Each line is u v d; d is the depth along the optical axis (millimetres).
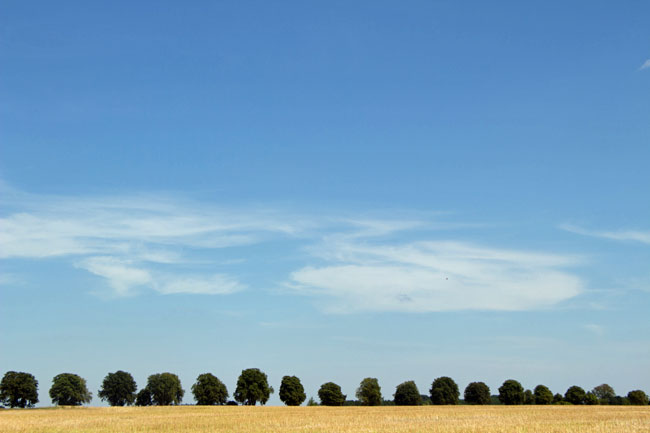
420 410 113688
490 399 183750
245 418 85188
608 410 107688
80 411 114750
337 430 60906
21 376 153875
